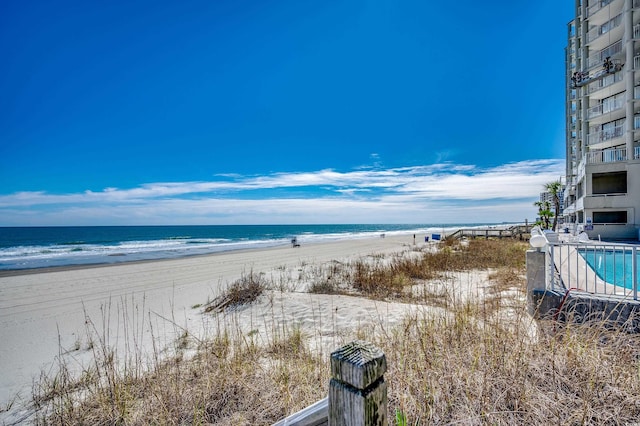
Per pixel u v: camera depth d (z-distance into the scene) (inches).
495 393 108.9
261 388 144.5
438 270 507.8
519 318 159.8
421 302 314.7
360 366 45.9
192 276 616.1
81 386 173.8
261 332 257.0
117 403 139.9
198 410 131.0
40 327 315.6
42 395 174.9
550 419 96.2
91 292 480.7
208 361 181.6
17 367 222.8
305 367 160.2
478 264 548.7
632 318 149.9
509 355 127.0
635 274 166.9
